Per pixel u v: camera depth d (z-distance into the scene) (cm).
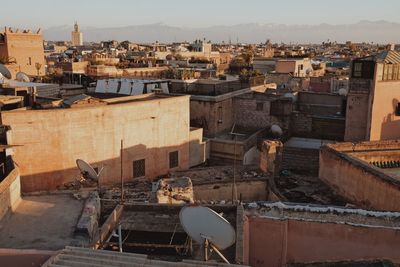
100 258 760
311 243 1180
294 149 2950
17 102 2316
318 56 11075
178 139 2702
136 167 2456
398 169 1967
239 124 3534
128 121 2359
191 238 966
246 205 1195
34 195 1343
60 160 2116
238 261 902
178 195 1472
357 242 1155
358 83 2847
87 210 1181
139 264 741
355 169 1652
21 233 1088
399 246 1131
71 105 2278
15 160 1992
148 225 1131
